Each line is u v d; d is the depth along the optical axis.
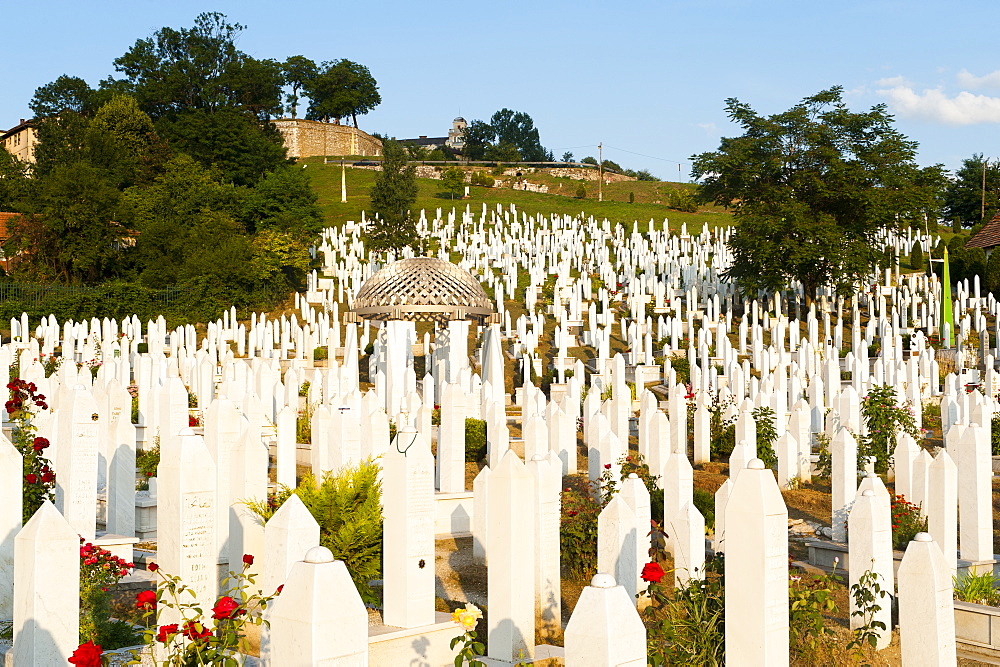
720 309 54.97
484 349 33.75
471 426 22.44
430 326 49.75
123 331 41.66
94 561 10.81
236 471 12.95
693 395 27.11
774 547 8.84
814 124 53.88
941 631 10.35
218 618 8.43
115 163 73.38
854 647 11.04
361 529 12.34
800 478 21.41
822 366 33.22
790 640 10.86
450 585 13.54
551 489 11.77
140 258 59.16
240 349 43.50
